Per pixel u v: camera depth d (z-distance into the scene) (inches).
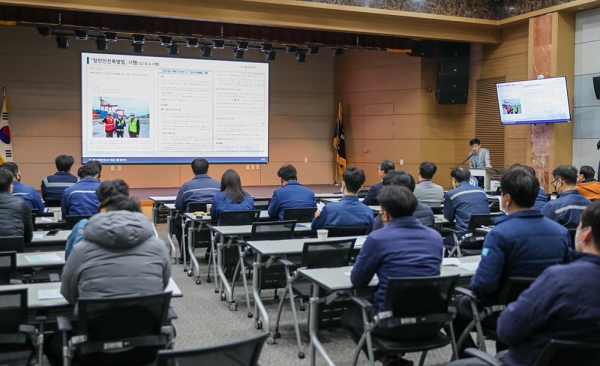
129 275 96.3
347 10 366.0
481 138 448.8
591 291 71.9
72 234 120.2
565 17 367.6
